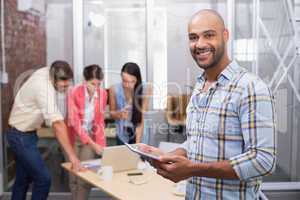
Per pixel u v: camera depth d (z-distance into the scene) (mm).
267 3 4039
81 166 2701
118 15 4117
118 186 2230
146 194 2070
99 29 4113
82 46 4090
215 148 1302
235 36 4039
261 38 4059
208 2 4102
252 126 1194
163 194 2068
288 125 4160
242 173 1174
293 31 4062
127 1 4102
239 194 1288
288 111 4141
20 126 2887
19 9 3994
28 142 2920
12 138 2918
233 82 1290
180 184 2061
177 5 4113
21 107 2883
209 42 1289
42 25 4035
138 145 1657
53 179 4031
